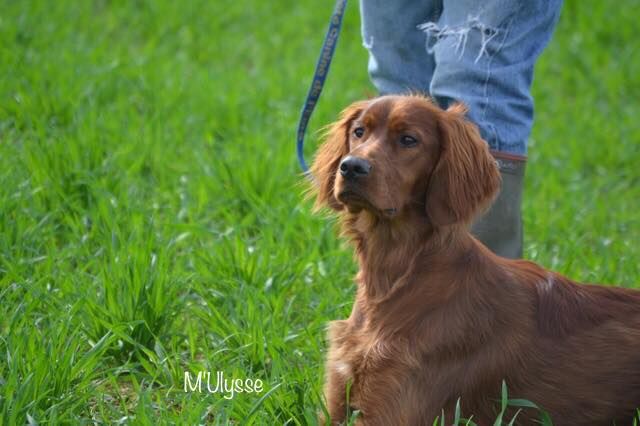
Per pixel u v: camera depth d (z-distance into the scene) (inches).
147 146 364.8
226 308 258.1
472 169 213.3
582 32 601.3
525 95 251.4
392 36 267.1
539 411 205.2
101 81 443.8
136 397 231.8
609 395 206.5
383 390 201.8
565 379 206.1
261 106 448.8
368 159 205.5
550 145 438.0
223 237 293.3
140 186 337.4
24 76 434.6
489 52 244.7
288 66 524.1
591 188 398.3
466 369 203.5
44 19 547.5
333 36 271.6
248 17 629.0
